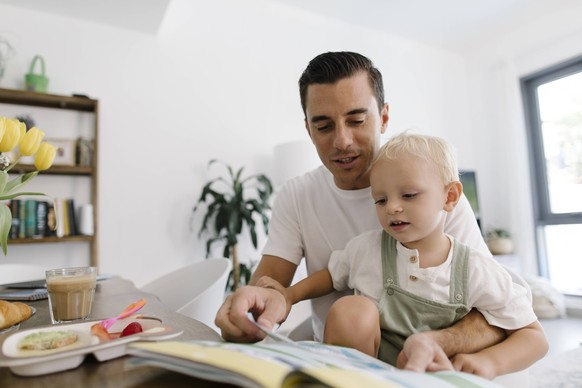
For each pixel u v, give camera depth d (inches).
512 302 24.6
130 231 101.6
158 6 96.3
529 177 142.0
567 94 135.9
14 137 28.5
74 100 91.8
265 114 122.8
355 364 15.8
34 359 15.3
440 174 27.5
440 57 163.5
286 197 41.9
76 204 95.7
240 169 108.7
